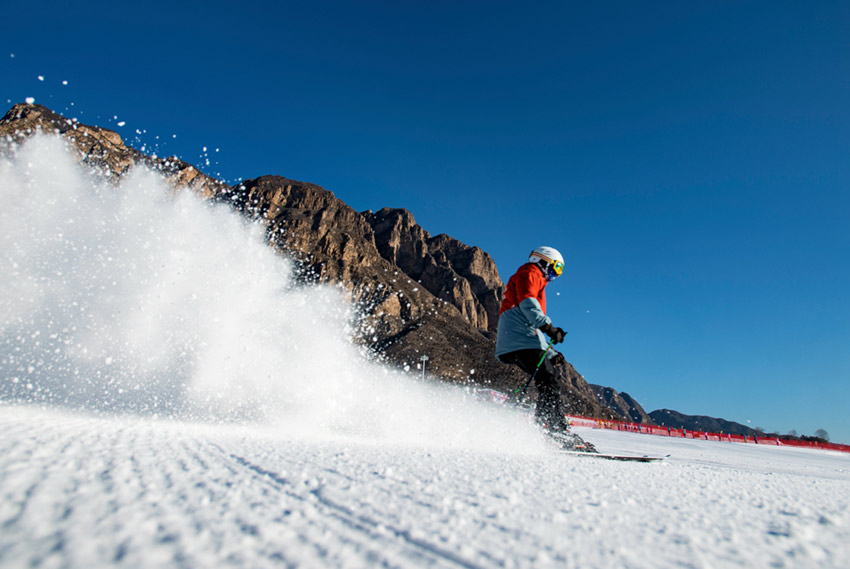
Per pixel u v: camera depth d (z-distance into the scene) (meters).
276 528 0.48
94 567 0.31
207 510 0.52
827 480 1.79
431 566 0.40
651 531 0.60
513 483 0.90
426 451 1.49
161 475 0.68
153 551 0.37
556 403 2.55
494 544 0.49
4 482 0.53
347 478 0.81
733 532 0.63
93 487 0.56
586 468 1.34
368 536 0.48
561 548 0.49
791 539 0.61
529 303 2.73
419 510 0.61
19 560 0.31
